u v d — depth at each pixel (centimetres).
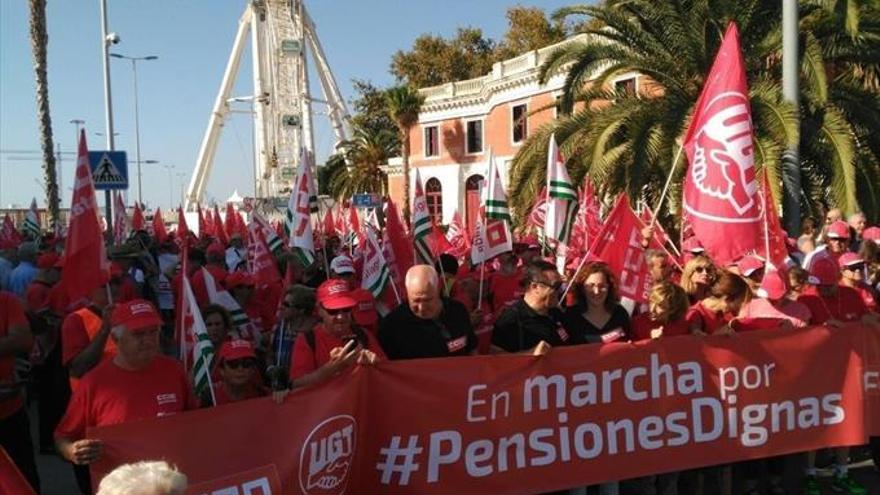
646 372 491
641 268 618
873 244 795
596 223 1038
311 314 566
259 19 7162
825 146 1327
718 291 575
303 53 7031
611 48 1520
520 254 1030
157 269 1146
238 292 816
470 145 4484
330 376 424
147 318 391
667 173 1355
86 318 534
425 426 443
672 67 1485
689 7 1448
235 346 456
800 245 985
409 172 4684
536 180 1561
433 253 854
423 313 484
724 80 600
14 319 475
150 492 237
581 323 520
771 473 562
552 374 470
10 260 1115
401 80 5644
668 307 532
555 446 470
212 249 1126
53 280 814
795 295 629
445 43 5603
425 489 444
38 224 2391
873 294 701
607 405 482
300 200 800
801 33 1348
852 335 534
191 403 418
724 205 600
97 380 391
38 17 1905
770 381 516
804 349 524
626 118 1425
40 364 713
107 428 361
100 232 520
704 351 503
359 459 434
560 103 1602
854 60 1514
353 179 5203
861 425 534
